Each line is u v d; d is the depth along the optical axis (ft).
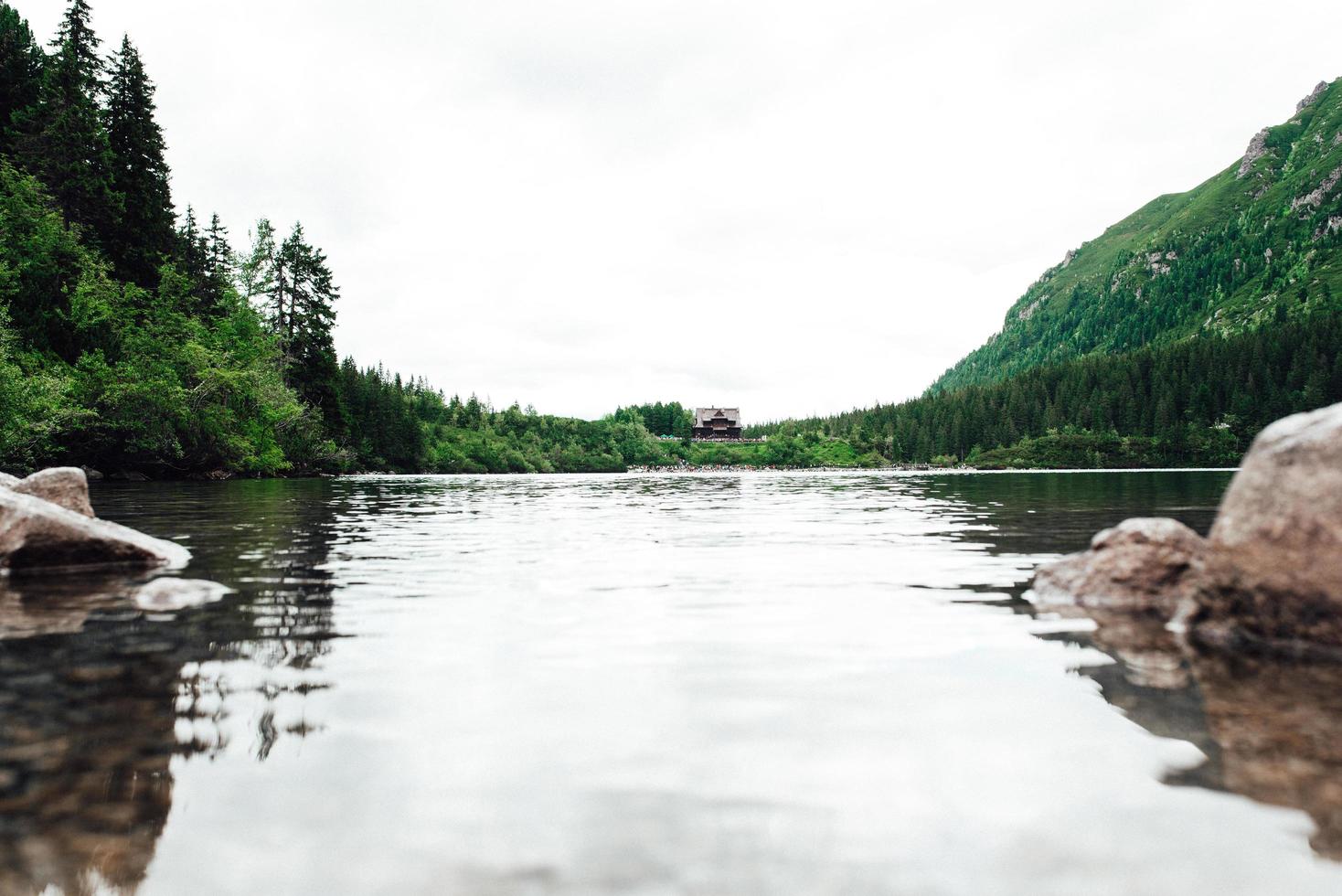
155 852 7.66
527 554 32.78
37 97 156.97
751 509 66.08
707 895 6.81
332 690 13.10
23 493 31.48
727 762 9.95
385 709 12.09
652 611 20.07
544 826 8.21
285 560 30.37
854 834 7.99
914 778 9.40
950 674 14.11
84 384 111.45
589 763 9.95
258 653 15.60
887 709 12.10
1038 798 8.79
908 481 162.50
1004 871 7.21
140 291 138.10
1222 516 17.33
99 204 145.28
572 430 412.36
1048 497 78.84
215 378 134.51
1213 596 17.25
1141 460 373.40
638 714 11.88
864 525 48.06
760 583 24.67
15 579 24.62
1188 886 6.91
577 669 14.46
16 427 90.94
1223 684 13.37
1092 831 7.99
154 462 125.80
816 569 28.14
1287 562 15.84
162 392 122.42
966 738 10.78
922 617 19.25
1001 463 406.00
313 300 198.39
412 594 22.50
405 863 7.45
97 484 106.73
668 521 51.75
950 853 7.57
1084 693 12.90
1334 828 7.98
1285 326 441.68
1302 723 11.25
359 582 24.64
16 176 130.00
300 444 174.81
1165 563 21.47
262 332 177.68
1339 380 367.45
